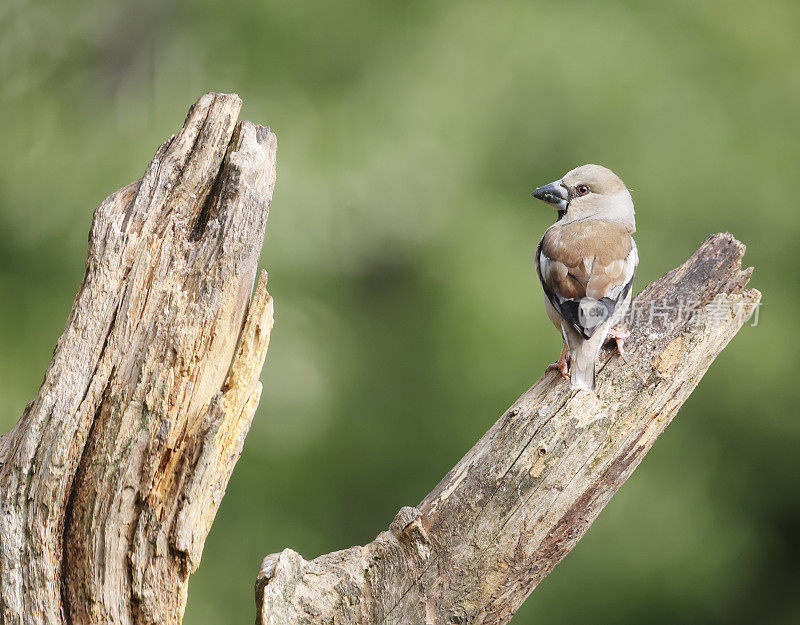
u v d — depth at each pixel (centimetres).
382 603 643
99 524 586
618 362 680
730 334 691
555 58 1485
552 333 1390
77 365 596
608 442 665
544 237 891
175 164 628
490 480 655
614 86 1469
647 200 1461
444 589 649
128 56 1622
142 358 597
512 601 662
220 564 1447
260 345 617
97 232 611
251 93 1498
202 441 591
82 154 1505
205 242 612
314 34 1526
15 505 584
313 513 1485
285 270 1430
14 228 1447
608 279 820
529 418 665
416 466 1477
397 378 1519
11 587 583
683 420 1480
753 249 1485
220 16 1555
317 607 637
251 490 1450
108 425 591
